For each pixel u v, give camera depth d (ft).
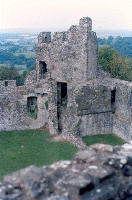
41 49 79.77
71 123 69.62
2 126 81.87
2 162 61.57
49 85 78.13
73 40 72.69
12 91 80.43
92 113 71.67
